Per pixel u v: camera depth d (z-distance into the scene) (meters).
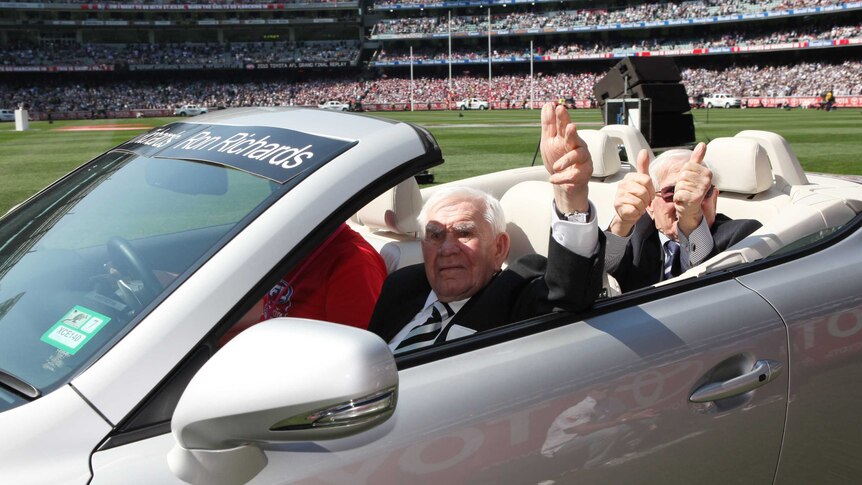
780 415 1.97
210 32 86.44
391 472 1.42
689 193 2.60
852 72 67.62
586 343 1.76
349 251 2.38
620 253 2.59
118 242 1.67
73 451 1.25
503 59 80.06
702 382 1.84
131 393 1.31
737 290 2.05
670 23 74.19
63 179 2.20
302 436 1.22
